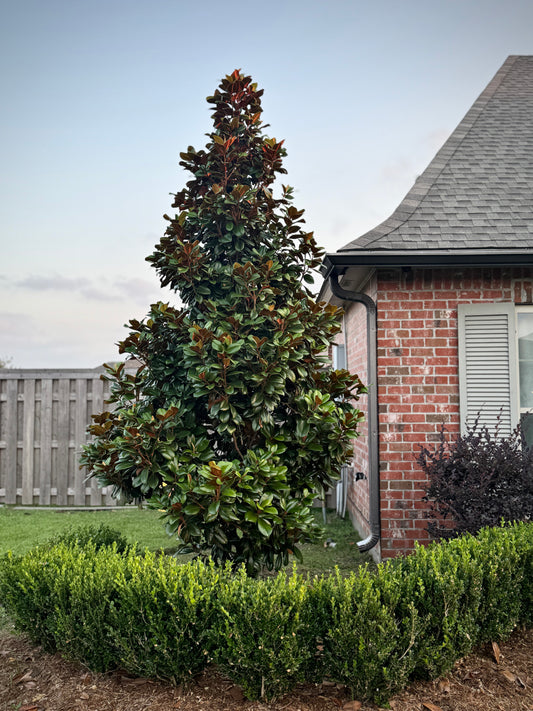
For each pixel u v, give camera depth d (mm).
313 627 3191
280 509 4273
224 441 4957
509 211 6695
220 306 4781
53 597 3688
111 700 3207
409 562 3895
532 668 3617
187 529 4016
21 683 3479
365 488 7359
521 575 3990
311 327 4875
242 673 3123
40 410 10688
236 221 4855
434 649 3332
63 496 10523
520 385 6352
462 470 5559
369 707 3117
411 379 6262
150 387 4789
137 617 3283
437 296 6297
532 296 6293
